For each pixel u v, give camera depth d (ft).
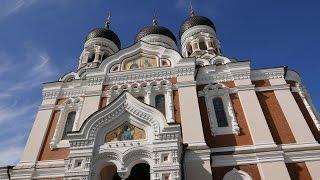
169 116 67.67
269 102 71.61
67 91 79.46
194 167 58.54
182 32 112.16
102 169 56.34
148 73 76.59
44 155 68.08
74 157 54.65
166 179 51.34
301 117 67.87
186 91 71.46
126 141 56.34
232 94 73.00
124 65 80.74
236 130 65.82
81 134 56.65
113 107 59.88
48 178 64.08
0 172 65.62
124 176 52.70
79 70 88.22
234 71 76.02
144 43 83.35
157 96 73.92
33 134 71.97
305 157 61.77
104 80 77.36
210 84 74.95
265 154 61.46
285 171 59.11
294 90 74.95
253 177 59.47
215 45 106.01
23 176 64.64
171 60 79.10
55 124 74.08
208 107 70.59
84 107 72.59
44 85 80.74
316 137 66.39
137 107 59.52
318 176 59.31
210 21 111.75
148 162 53.67
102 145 56.24
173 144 54.24
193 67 75.20
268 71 76.59
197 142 62.03
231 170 60.54
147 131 57.47
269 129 65.67
